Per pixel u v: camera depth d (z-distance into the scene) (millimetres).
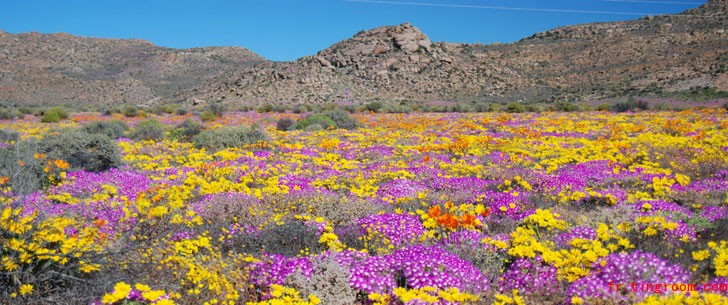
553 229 6602
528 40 143125
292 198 8195
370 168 12086
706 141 16266
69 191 8750
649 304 4184
